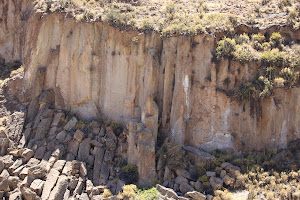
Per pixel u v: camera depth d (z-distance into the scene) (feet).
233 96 70.18
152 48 77.82
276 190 61.00
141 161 68.59
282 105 69.46
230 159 68.23
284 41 75.10
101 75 82.38
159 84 77.15
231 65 71.41
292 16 77.82
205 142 72.08
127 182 67.82
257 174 63.87
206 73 73.20
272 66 70.28
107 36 81.46
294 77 69.15
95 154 73.36
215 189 62.64
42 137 77.82
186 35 74.28
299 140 68.85
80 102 83.05
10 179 68.74
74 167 70.23
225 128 71.05
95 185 68.64
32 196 65.16
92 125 78.89
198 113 73.10
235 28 77.30
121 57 80.18
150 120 72.43
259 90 69.21
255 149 69.92
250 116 70.13
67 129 78.38
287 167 65.00
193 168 67.87
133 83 78.84
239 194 61.52
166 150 70.18
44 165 70.59
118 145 74.64
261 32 76.38
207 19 79.61
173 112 74.59
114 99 80.74
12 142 77.46
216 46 73.67
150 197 62.90
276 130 69.56
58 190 65.92
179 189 64.69
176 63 75.36
